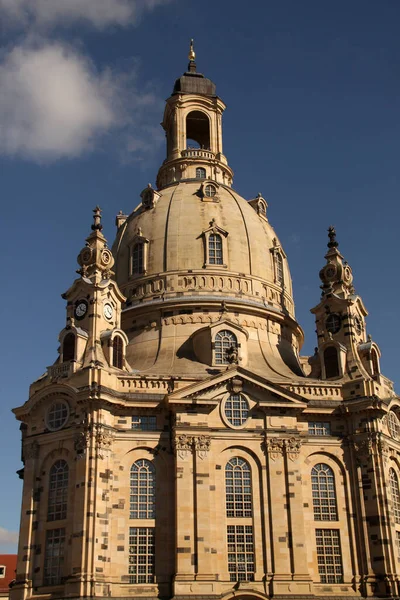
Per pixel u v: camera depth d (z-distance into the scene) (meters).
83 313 84.75
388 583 74.00
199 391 77.75
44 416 79.00
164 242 95.94
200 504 73.19
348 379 85.50
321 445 80.31
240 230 97.94
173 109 115.50
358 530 77.50
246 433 77.38
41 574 73.00
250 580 72.19
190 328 89.81
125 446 76.25
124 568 71.75
